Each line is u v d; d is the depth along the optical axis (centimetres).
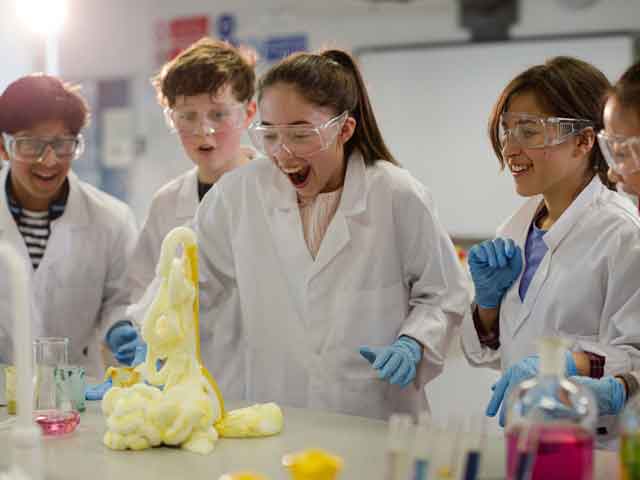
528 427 115
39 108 224
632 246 176
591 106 182
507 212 419
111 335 248
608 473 133
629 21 398
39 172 230
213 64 231
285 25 451
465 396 330
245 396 215
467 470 116
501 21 416
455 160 427
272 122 183
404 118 435
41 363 162
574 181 190
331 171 196
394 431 114
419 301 202
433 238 199
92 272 259
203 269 212
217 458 143
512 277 198
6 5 482
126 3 482
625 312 173
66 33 494
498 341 205
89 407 180
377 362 183
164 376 154
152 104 479
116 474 135
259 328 206
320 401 200
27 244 252
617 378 161
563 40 407
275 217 205
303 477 116
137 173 483
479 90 421
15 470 117
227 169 244
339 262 200
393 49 434
